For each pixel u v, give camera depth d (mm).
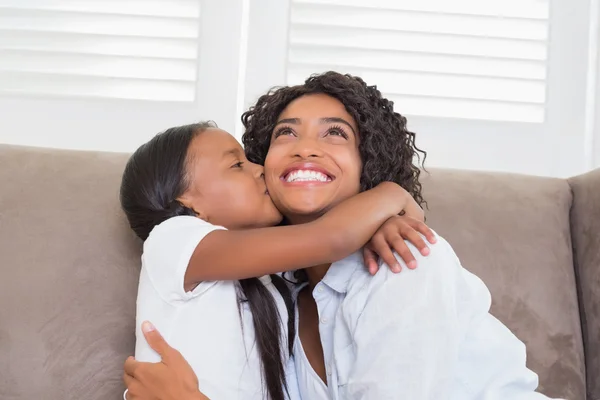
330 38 1810
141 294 1047
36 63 1752
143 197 1095
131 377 1000
